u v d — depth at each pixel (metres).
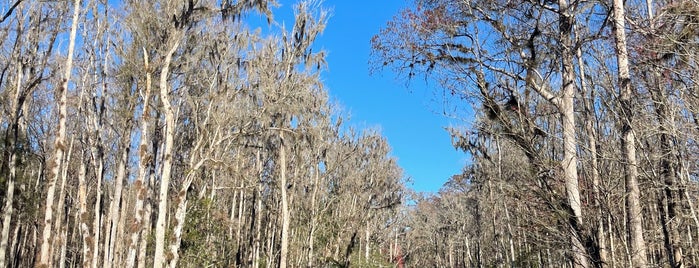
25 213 27.38
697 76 7.85
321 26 21.78
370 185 35.44
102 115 21.28
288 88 20.97
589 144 9.94
